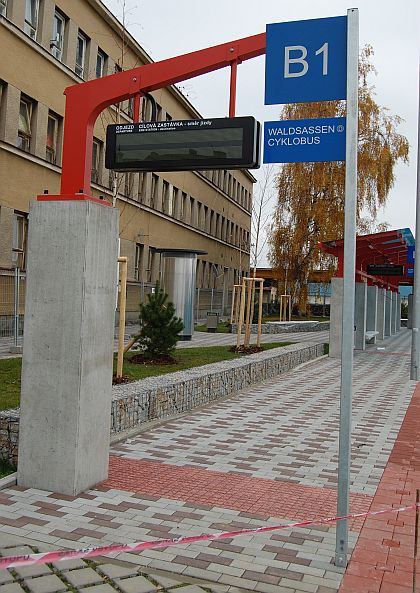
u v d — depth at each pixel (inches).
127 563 166.9
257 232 1728.6
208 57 215.0
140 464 264.7
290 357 643.5
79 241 214.4
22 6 792.9
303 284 1368.1
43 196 219.6
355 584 158.6
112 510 205.8
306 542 185.0
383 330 1234.6
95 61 1017.5
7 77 768.9
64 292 215.8
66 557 137.3
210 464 270.4
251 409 407.8
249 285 687.1
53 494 217.5
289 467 270.7
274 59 181.2
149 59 1193.4
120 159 220.4
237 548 179.0
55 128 911.0
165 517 202.2
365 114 1240.2
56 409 217.6
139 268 1302.9
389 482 252.8
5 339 718.5
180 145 212.7
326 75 176.1
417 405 446.3
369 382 580.7
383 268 885.8
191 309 853.8
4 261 773.9
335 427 359.3
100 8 1002.1
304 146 176.2
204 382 420.2
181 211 1615.4
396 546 184.1
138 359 518.3
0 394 330.6
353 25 170.4
